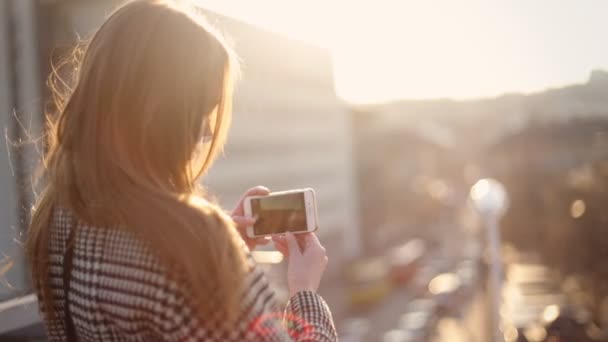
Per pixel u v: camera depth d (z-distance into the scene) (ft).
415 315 104.22
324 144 177.68
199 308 2.93
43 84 7.86
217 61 3.42
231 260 3.01
